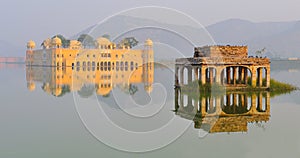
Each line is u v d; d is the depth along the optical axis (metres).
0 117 18.03
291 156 11.99
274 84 34.94
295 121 18.50
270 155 12.23
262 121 18.61
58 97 25.97
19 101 23.86
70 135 14.21
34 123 16.52
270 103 25.28
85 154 11.61
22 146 12.70
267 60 33.53
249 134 15.37
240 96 28.92
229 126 17.09
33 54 100.00
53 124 16.27
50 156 11.38
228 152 12.44
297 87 36.03
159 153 11.83
